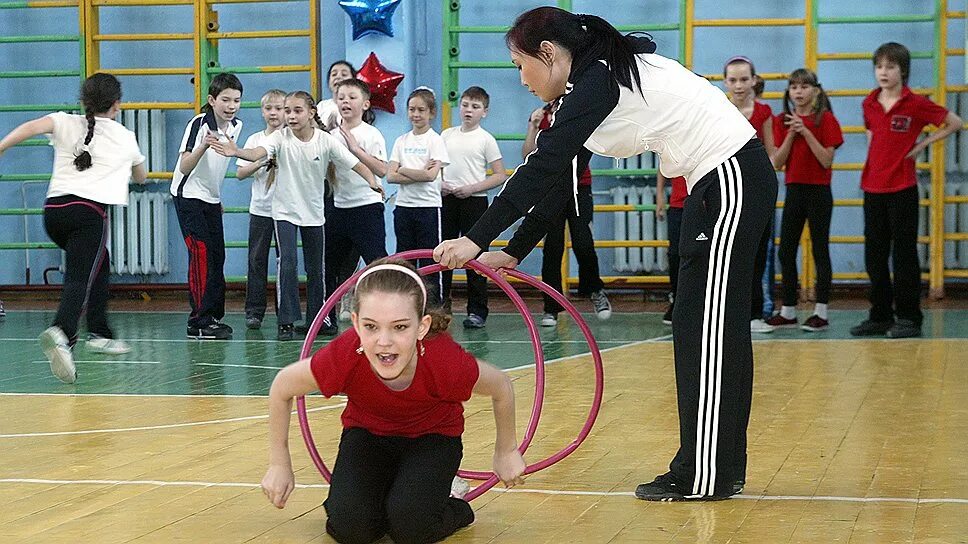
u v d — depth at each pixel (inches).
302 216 280.2
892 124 271.1
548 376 220.8
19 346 274.4
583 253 313.7
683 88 122.0
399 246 305.3
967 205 355.9
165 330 305.7
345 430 113.1
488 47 378.9
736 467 125.9
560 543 108.0
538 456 149.8
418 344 104.3
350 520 105.0
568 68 120.4
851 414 176.6
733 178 121.1
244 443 158.2
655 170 359.3
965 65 345.7
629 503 123.6
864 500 123.4
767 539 108.3
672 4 370.9
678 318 124.5
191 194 285.1
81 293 224.8
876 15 355.6
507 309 354.0
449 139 313.7
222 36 366.0
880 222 274.7
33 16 392.2
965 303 344.2
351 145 285.0
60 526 114.7
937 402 186.4
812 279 357.7
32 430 169.3
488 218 116.9
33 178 378.6
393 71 353.4
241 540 109.5
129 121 383.2
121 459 148.0
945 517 115.7
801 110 287.4
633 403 189.9
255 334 295.6
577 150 117.7
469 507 113.5
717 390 122.4
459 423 111.6
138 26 388.5
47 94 393.1
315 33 366.3
